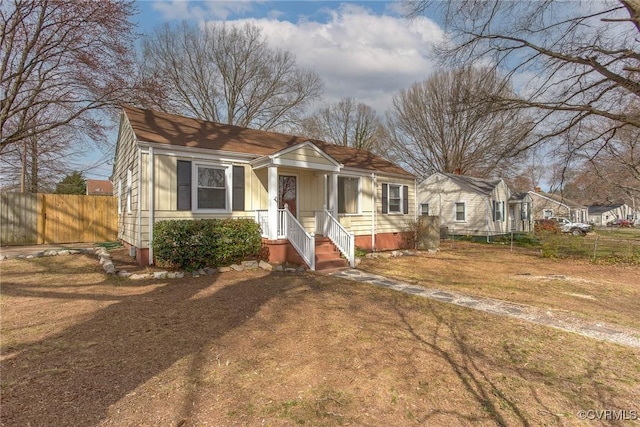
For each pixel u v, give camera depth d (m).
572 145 11.70
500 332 4.90
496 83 11.34
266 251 9.70
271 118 30.67
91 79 11.62
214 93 28.05
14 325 4.59
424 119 31.91
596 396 3.22
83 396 2.88
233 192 10.05
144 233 8.48
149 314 5.16
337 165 11.32
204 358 3.72
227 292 6.60
